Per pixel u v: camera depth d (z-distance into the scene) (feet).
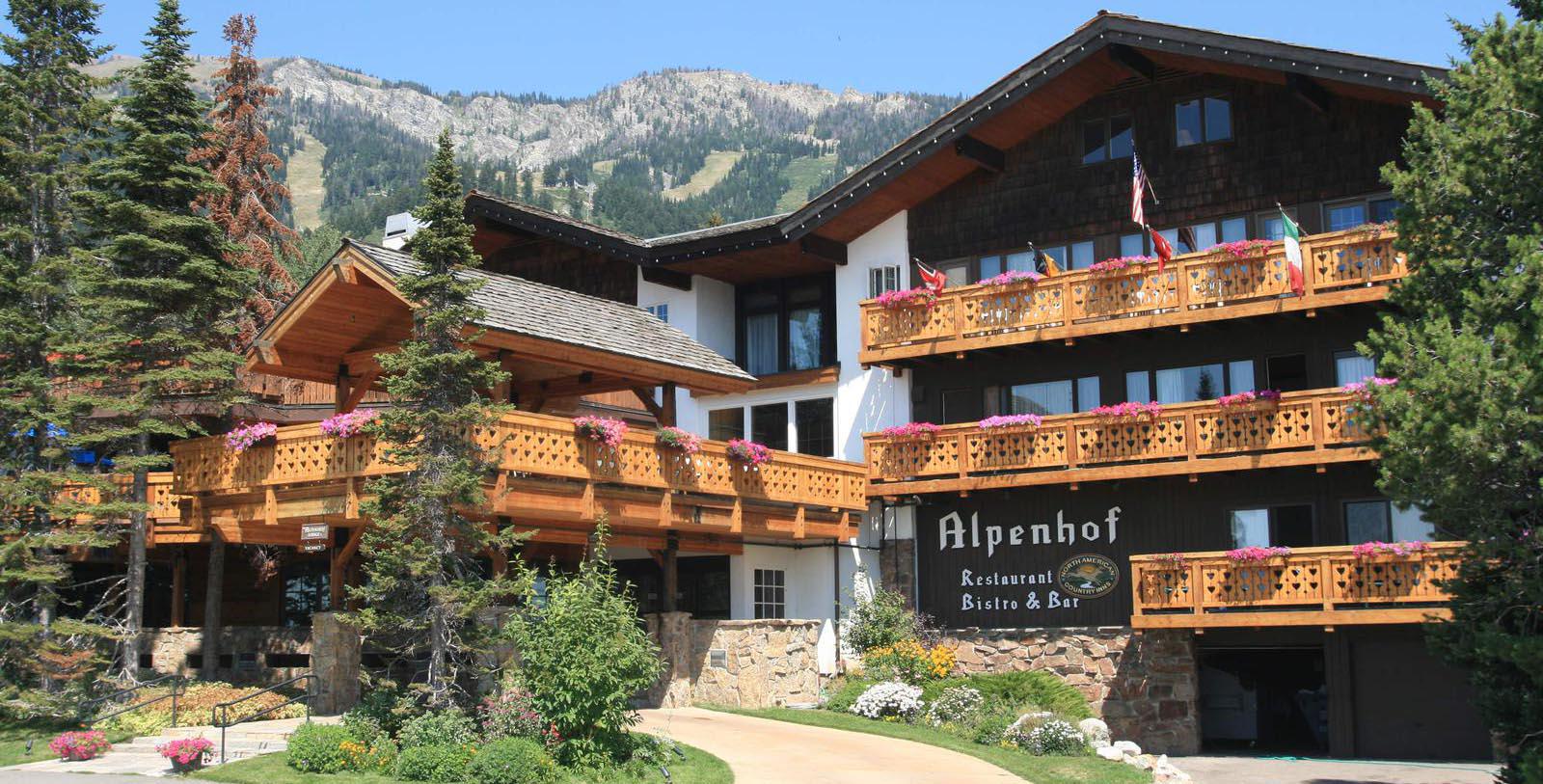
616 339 89.35
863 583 107.45
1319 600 86.74
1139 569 92.32
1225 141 100.89
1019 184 108.06
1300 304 91.45
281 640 99.04
